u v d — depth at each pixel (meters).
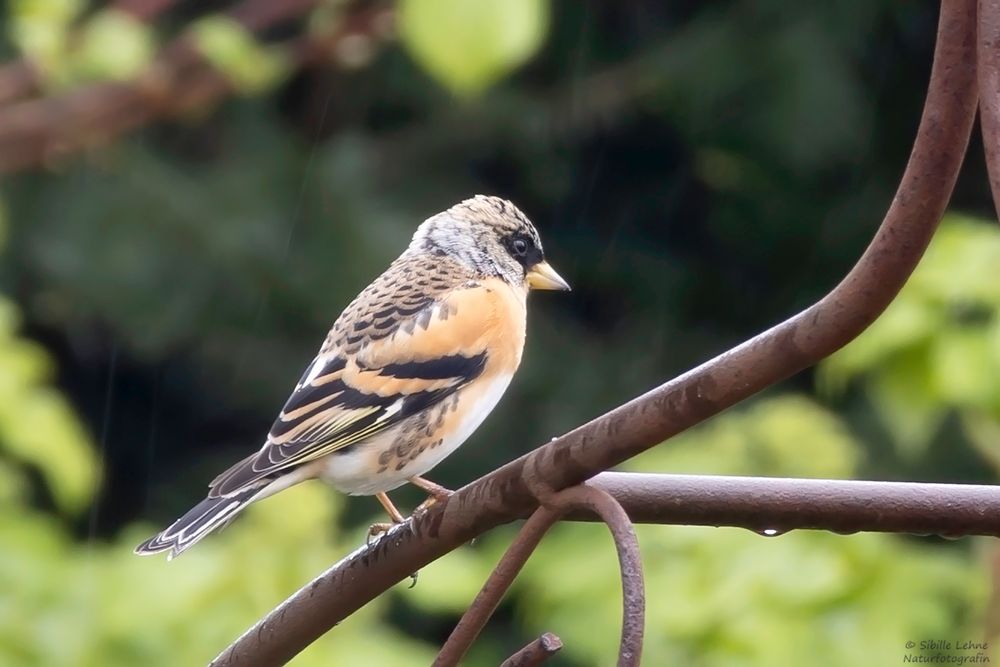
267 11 10.63
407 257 7.92
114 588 9.26
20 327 14.88
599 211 17.25
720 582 8.86
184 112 10.66
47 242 14.21
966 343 8.32
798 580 8.78
